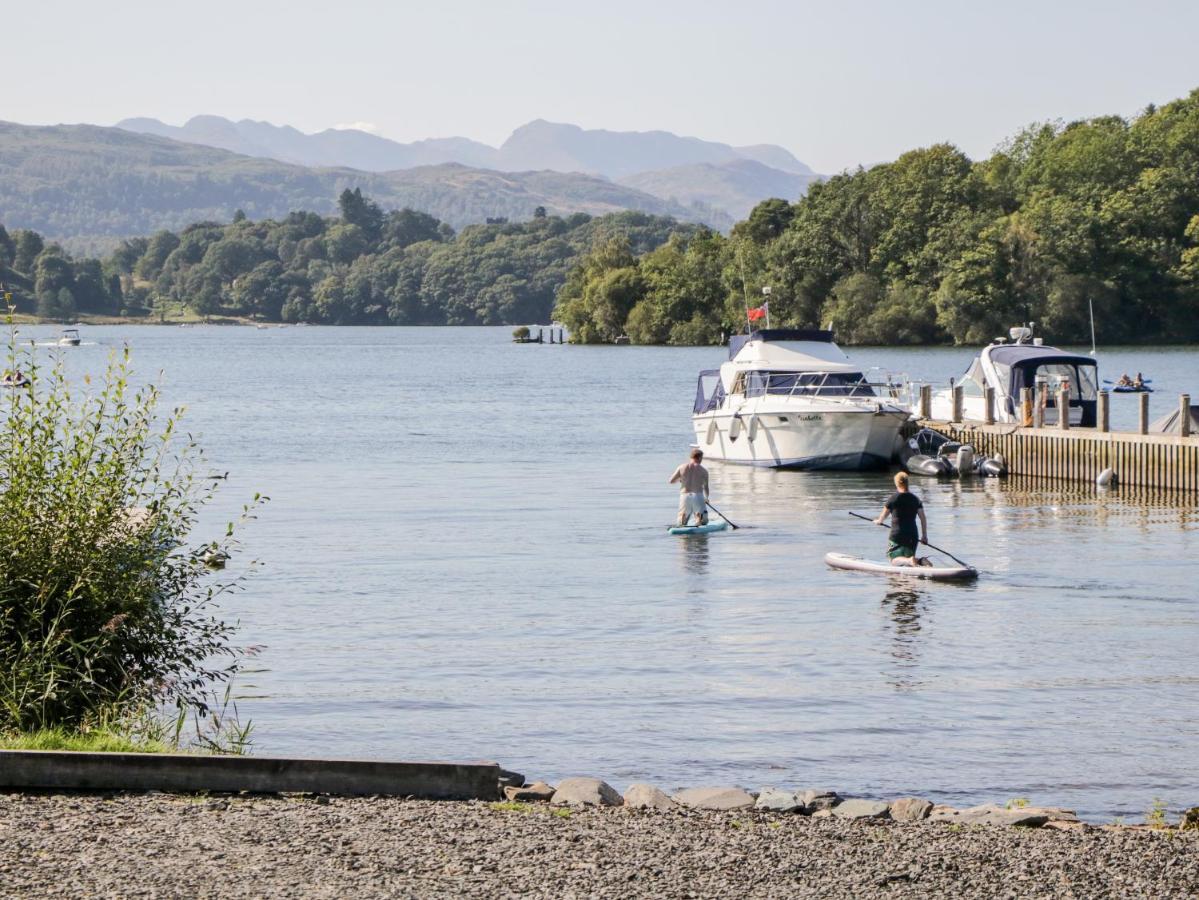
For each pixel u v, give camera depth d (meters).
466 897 12.75
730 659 30.02
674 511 56.06
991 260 199.62
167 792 16.56
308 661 29.48
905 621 34.12
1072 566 42.31
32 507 20.25
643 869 13.83
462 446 86.38
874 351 196.25
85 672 19.83
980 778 21.67
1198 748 23.20
